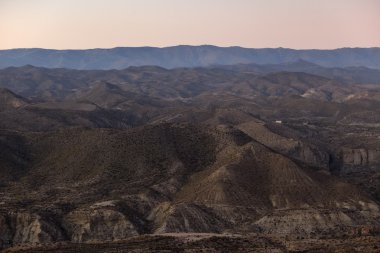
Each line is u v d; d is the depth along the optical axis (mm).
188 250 141375
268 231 178750
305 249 145625
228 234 167875
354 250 142500
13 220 177125
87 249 144125
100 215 179750
